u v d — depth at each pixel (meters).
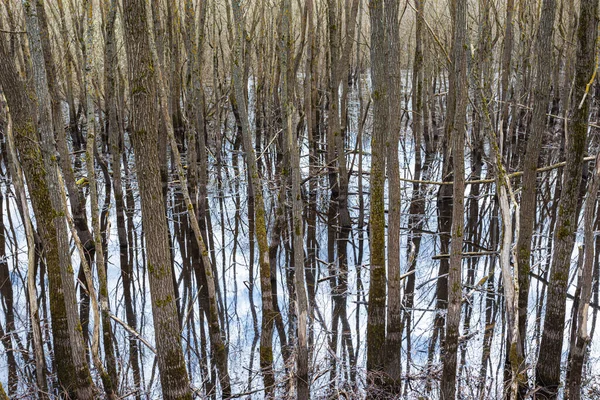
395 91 5.76
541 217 12.46
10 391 6.54
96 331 5.50
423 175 15.75
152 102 4.30
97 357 5.46
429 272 9.95
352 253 10.82
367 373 6.43
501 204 5.18
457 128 4.98
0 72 5.44
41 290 9.38
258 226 6.76
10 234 11.84
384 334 6.45
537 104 6.29
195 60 11.66
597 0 5.05
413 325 8.09
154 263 4.61
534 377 6.32
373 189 6.13
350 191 14.20
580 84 5.29
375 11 5.66
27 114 5.61
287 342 7.71
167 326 4.76
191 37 11.51
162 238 4.59
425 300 8.91
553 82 20.75
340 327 8.07
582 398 6.02
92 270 10.19
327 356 7.13
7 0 6.49
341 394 6.39
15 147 5.80
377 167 6.05
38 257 10.62
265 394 6.47
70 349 6.25
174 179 15.37
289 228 12.00
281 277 9.93
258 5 17.17
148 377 6.82
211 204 13.86
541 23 6.03
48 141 4.82
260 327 8.18
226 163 17.41
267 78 18.92
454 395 5.64
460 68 4.88
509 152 16.02
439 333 7.82
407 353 7.28
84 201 13.35
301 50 16.80
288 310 8.62
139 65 4.20
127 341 7.76
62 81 18.80
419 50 15.76
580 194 13.49
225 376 6.70
